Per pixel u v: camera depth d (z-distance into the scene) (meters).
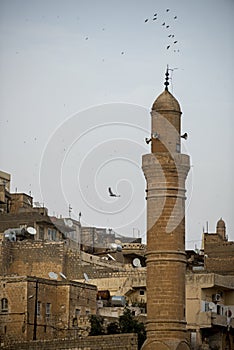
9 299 74.50
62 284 76.00
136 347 63.72
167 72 63.12
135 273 85.00
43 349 67.06
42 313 74.94
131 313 75.62
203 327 75.81
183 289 60.59
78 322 75.06
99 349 64.69
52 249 87.00
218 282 78.06
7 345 68.56
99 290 83.69
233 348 78.06
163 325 59.75
